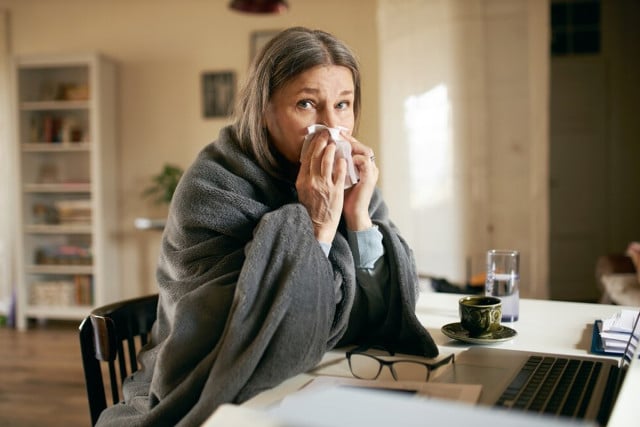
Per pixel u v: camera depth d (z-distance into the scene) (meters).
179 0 4.55
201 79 4.54
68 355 3.52
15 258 4.71
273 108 1.02
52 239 4.65
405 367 0.88
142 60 4.60
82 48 4.66
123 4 4.61
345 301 0.95
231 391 0.77
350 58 1.03
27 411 2.58
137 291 4.67
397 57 3.87
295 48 0.99
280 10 3.48
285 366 0.81
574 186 5.28
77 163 4.63
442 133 3.66
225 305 0.85
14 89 4.29
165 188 4.46
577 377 0.77
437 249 3.73
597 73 5.25
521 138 3.54
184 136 4.58
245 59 4.49
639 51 5.22
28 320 4.61
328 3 4.36
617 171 5.26
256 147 1.02
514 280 1.16
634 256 3.27
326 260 0.89
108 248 4.49
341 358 0.94
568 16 5.25
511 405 0.66
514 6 3.52
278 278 0.84
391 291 1.02
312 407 0.45
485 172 3.59
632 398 0.70
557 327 1.12
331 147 0.96
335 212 0.95
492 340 1.00
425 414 0.43
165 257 1.02
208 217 0.97
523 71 3.52
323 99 1.00
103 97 4.38
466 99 3.60
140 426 0.83
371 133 4.32
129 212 4.65
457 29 3.59
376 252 1.02
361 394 0.47
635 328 0.95
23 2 4.70
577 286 5.29
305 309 0.83
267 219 0.86
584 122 5.26
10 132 4.70
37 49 4.71
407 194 3.87
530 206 3.54
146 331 1.20
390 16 3.89
